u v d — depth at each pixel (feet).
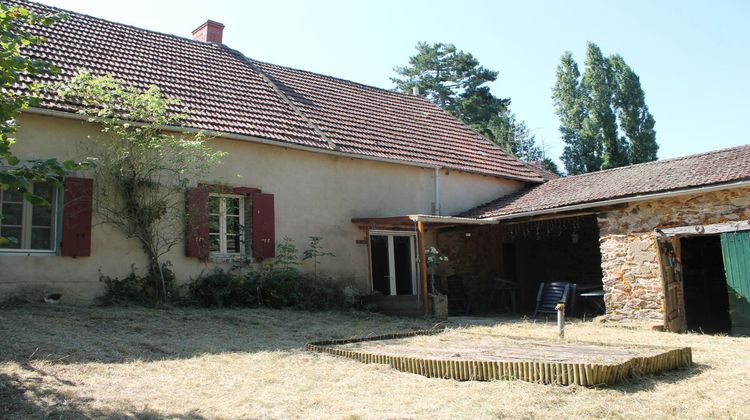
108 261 34.73
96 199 34.53
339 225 45.68
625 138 99.50
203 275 38.17
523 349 23.99
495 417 15.38
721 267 53.62
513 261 59.77
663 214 39.09
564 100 104.99
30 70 18.56
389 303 43.21
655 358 20.11
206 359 22.66
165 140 35.65
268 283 39.22
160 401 16.81
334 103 54.13
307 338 28.89
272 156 42.65
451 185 53.98
